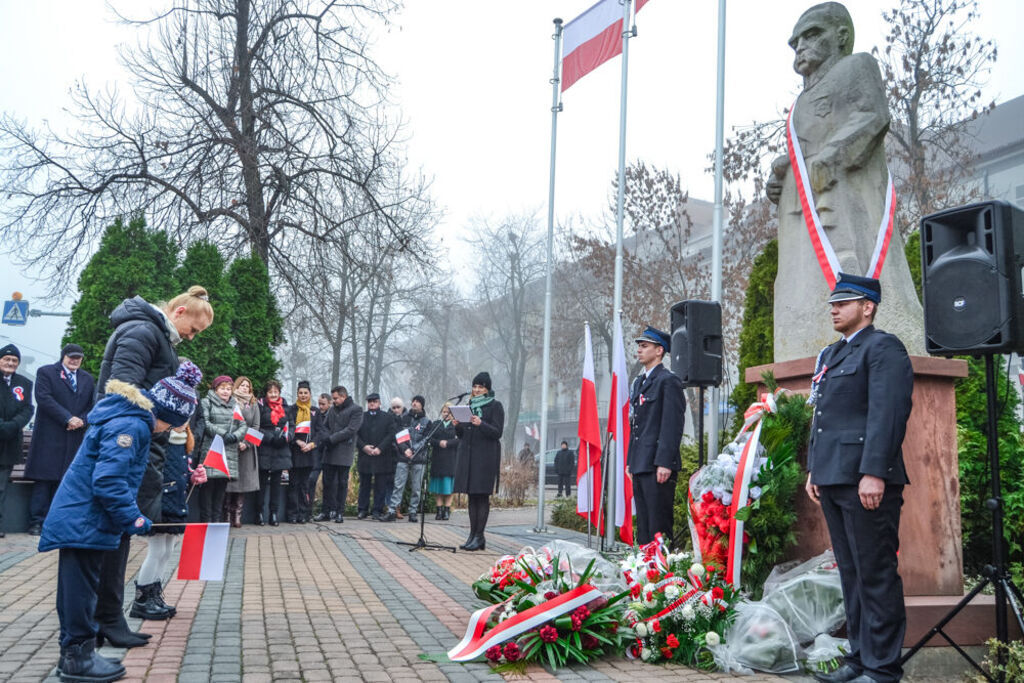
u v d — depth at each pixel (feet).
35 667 14.29
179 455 19.48
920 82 64.44
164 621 18.63
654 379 22.84
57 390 32.81
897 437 14.35
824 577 16.76
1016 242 14.94
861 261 19.69
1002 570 14.92
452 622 19.47
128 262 42.34
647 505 22.58
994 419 15.15
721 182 30.25
